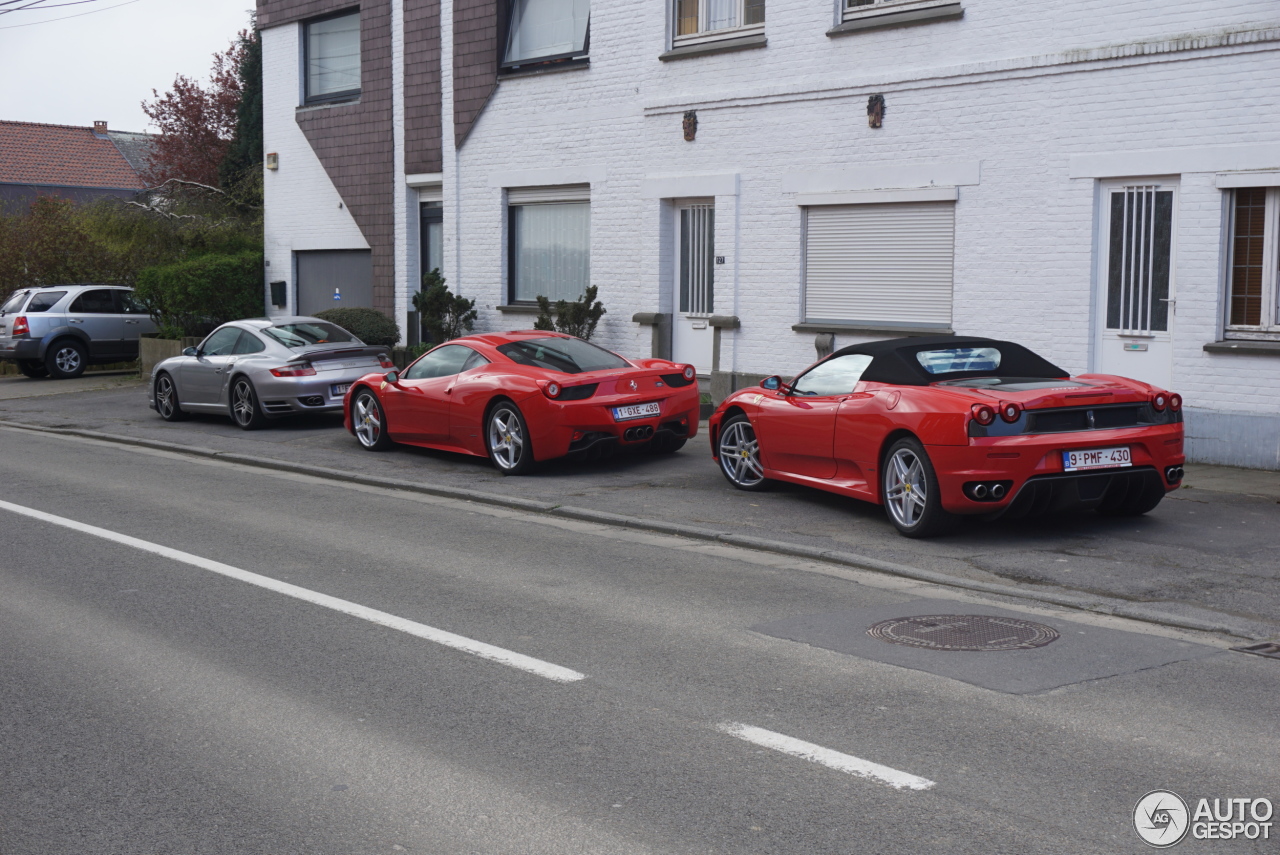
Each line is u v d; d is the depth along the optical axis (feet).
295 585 24.38
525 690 17.67
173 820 13.43
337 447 46.34
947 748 15.10
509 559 26.78
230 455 44.27
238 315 76.95
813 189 48.24
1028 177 41.78
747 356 51.29
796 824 13.01
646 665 18.79
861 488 29.78
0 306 83.51
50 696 17.63
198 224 86.17
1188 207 38.01
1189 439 38.24
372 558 26.96
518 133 60.59
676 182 53.42
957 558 25.86
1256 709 16.44
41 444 49.37
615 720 16.34
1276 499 32.07
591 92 56.80
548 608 22.40
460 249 64.49
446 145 64.34
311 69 73.56
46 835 13.10
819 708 16.67
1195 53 37.45
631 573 25.30
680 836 12.78
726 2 51.49
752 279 50.83
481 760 15.01
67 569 25.96
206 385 53.83
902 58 45.03
